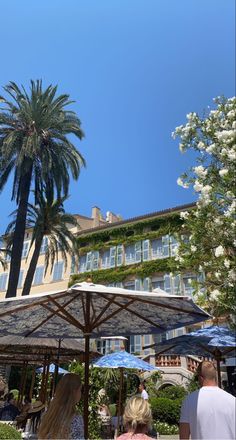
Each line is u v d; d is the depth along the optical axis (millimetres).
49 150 21641
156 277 30062
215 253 6363
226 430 3201
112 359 11648
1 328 6227
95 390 12680
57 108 22219
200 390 3471
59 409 3258
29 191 20781
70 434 3180
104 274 33031
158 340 27703
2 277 41688
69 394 3348
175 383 22000
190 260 6824
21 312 5539
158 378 21766
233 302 6035
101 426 12422
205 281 6566
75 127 22859
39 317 5992
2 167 20438
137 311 5785
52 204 24578
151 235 31641
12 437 5277
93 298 5668
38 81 22141
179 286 28031
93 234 35531
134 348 28641
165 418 18156
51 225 25406
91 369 13109
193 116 7969
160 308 5473
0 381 10344
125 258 32781
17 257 19547
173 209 31109
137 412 3180
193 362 22672
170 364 23047
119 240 33594
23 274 39500
